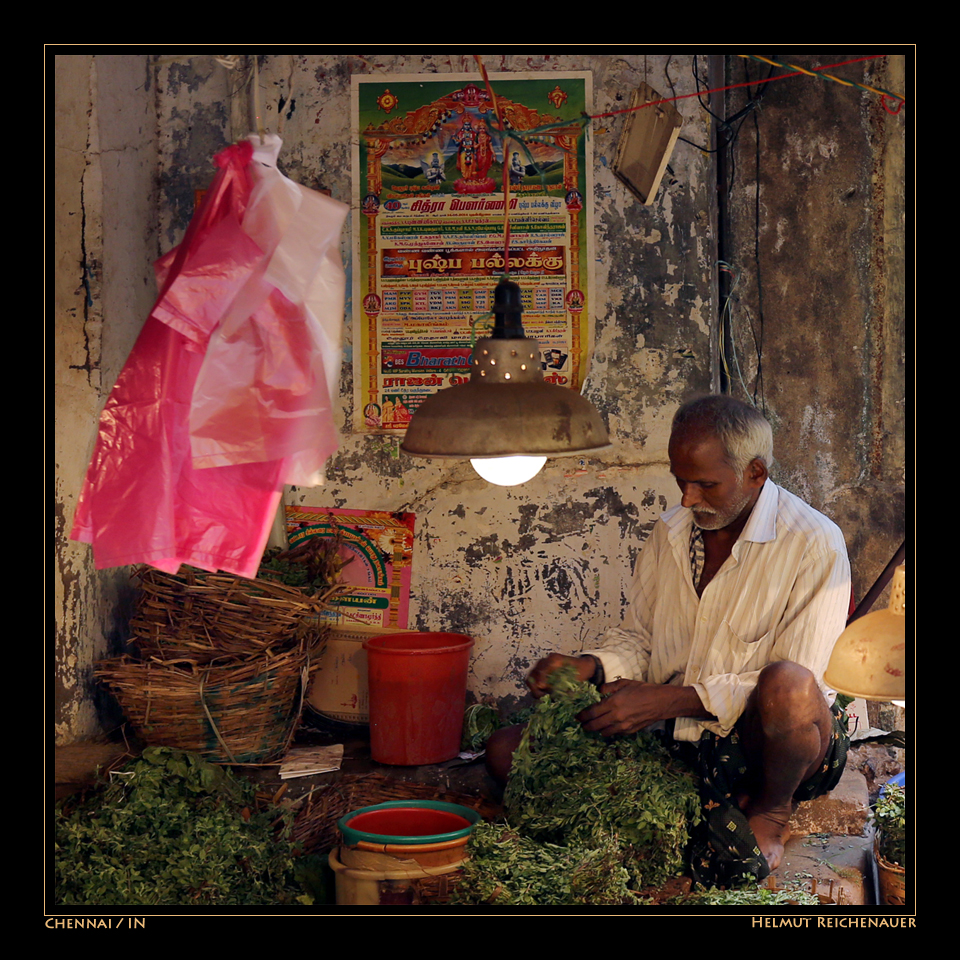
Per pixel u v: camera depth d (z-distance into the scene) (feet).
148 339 8.05
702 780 9.40
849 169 13.73
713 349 13.34
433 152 13.19
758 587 9.70
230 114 13.37
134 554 7.88
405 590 13.41
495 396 7.48
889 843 8.83
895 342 13.78
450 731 12.09
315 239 8.17
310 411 8.00
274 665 11.67
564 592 13.26
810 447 14.02
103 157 12.24
